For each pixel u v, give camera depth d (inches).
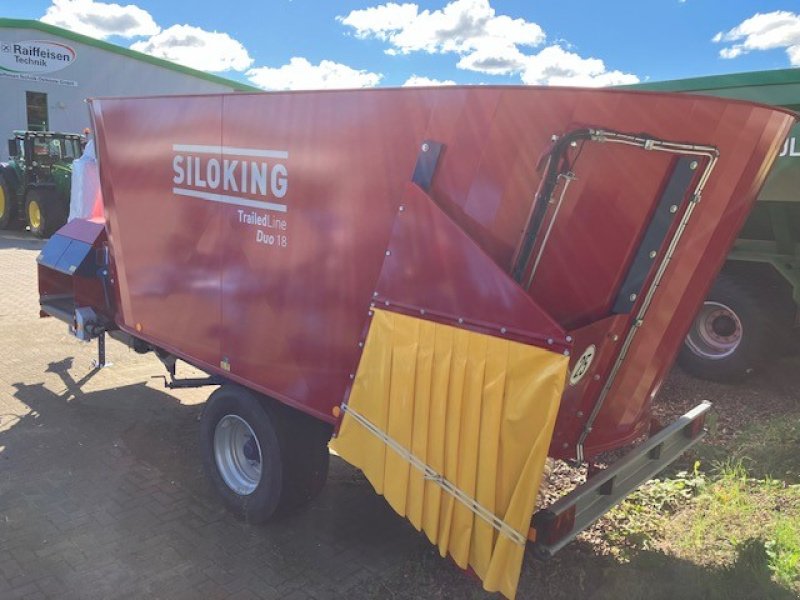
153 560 137.2
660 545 139.3
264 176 134.5
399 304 108.8
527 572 131.2
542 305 101.5
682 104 92.2
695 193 99.2
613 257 101.2
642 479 124.0
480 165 100.6
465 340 99.7
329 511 159.0
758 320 221.9
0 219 674.8
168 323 171.6
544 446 91.7
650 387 124.2
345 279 120.7
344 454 119.5
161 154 163.9
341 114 118.1
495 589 98.2
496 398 96.2
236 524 152.3
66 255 226.7
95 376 252.8
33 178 636.7
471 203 102.1
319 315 126.5
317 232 124.9
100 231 220.4
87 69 916.0
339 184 119.8
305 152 125.3
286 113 128.3
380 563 137.9
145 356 278.5
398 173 110.5
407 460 107.8
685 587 121.7
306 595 127.3
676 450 137.8
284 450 141.1
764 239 221.6
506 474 96.8
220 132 144.3
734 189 105.4
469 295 99.5
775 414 204.8
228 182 143.7
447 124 103.3
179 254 162.9
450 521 103.0
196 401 230.4
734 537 137.2
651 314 109.8
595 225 98.3
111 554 138.8
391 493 110.4
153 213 170.7
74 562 135.5
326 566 136.6
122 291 193.2
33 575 130.7
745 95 207.3
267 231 135.6
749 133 99.2
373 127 113.3
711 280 119.3
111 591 126.6
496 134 98.3
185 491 167.2
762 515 144.6
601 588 125.3
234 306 146.9
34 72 872.9
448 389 101.8
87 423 209.0
